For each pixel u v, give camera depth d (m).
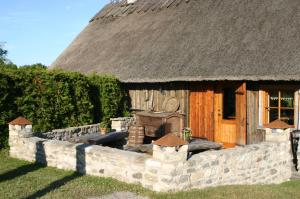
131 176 8.48
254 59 12.52
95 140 11.88
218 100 14.19
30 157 11.13
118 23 21.89
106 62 18.06
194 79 13.27
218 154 8.68
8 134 12.40
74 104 14.62
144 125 14.88
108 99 16.12
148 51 16.72
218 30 15.30
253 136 13.06
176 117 14.40
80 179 8.91
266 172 10.10
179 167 7.85
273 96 12.70
